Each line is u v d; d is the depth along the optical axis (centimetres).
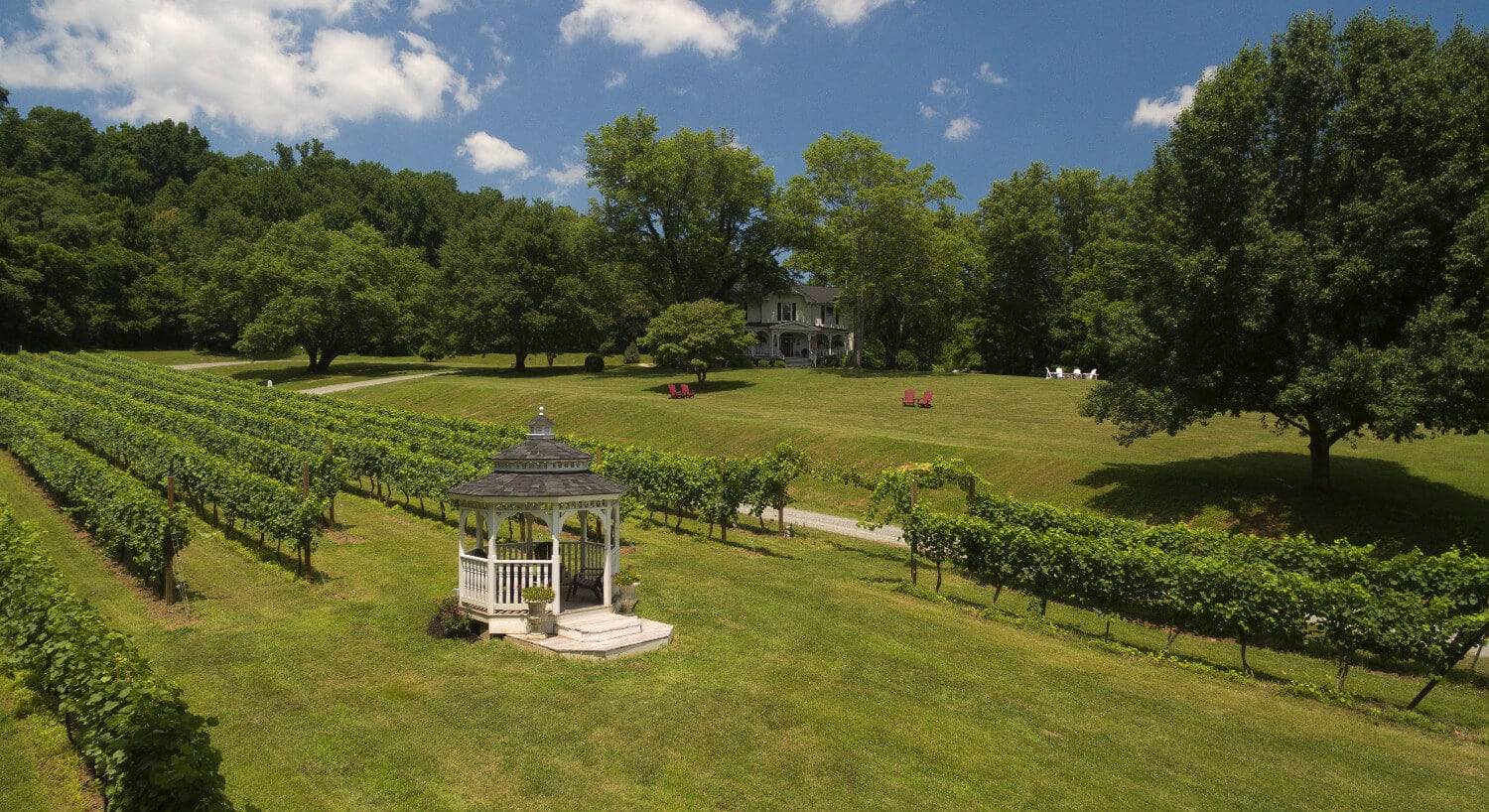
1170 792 934
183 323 9444
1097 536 1928
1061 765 989
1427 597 1466
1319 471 2392
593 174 6988
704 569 1914
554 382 6134
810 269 7188
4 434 3139
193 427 3114
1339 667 1351
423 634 1395
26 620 1059
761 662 1293
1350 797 938
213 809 716
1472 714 1241
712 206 7006
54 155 14125
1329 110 2236
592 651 1293
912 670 1291
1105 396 2547
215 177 13775
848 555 2181
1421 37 2183
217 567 1817
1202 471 2705
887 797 900
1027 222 6600
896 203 5894
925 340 7606
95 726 818
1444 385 1831
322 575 1756
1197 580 1444
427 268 8875
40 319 8044
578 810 859
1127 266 2522
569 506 1423
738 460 2302
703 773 939
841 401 4784
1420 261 2028
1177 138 2347
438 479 2316
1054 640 1537
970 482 2184
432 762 950
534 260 6919
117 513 1678
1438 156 2038
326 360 7331
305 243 7606
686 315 5603
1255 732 1120
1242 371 2306
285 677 1194
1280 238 2100
